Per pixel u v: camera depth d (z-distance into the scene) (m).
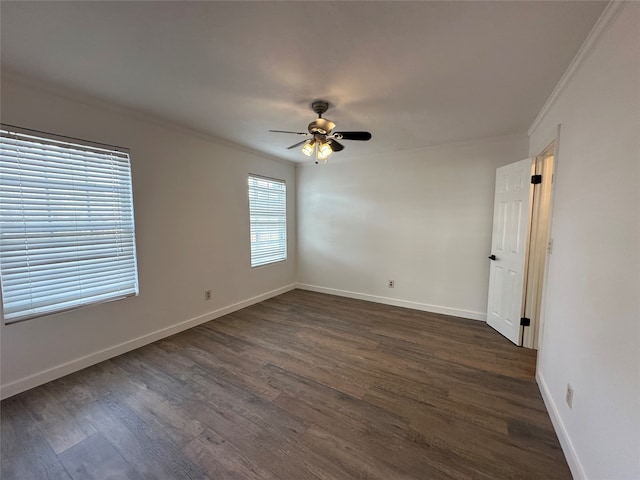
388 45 1.54
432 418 1.79
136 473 1.41
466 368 2.39
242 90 2.10
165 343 2.86
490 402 1.95
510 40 1.48
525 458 1.49
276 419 1.79
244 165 3.89
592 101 1.42
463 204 3.53
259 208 4.23
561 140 1.90
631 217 1.04
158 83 2.01
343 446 1.58
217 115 2.62
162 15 1.31
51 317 2.18
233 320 3.52
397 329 3.23
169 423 1.75
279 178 4.56
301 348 2.76
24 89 1.98
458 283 3.64
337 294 4.67
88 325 2.40
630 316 1.02
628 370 1.02
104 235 2.47
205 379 2.23
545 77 1.85
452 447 1.56
